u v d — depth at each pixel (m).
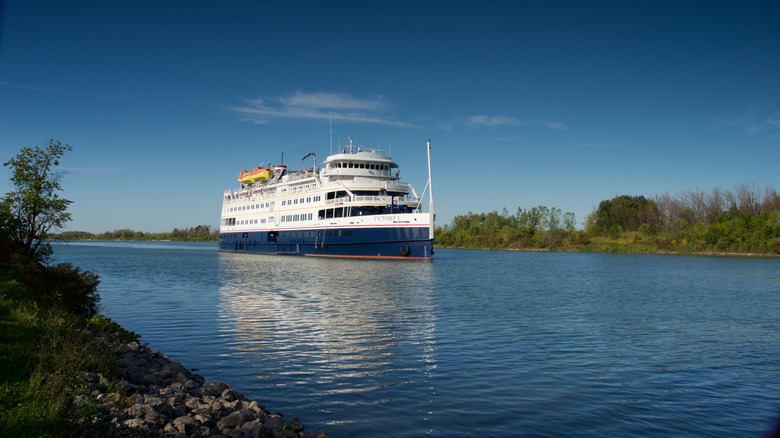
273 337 21.92
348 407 13.44
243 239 103.25
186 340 21.20
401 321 26.16
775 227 109.81
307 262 71.75
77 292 24.73
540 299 36.22
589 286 46.38
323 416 12.77
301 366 17.31
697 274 61.56
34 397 9.81
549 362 18.45
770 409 13.95
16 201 31.92
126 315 27.45
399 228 70.00
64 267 25.58
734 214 126.75
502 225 177.62
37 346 13.37
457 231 170.25
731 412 13.70
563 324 26.23
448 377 16.30
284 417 12.60
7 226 31.23
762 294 41.41
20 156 32.53
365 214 74.94
